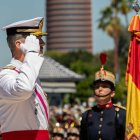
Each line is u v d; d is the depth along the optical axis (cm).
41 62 1092
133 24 1384
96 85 1809
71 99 9662
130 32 1393
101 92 1795
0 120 1145
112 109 1800
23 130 1136
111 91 1808
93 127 1800
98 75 1809
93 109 1830
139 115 1360
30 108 1137
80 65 16888
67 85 8119
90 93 11606
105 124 1784
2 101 1129
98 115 1806
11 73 1127
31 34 1153
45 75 7962
